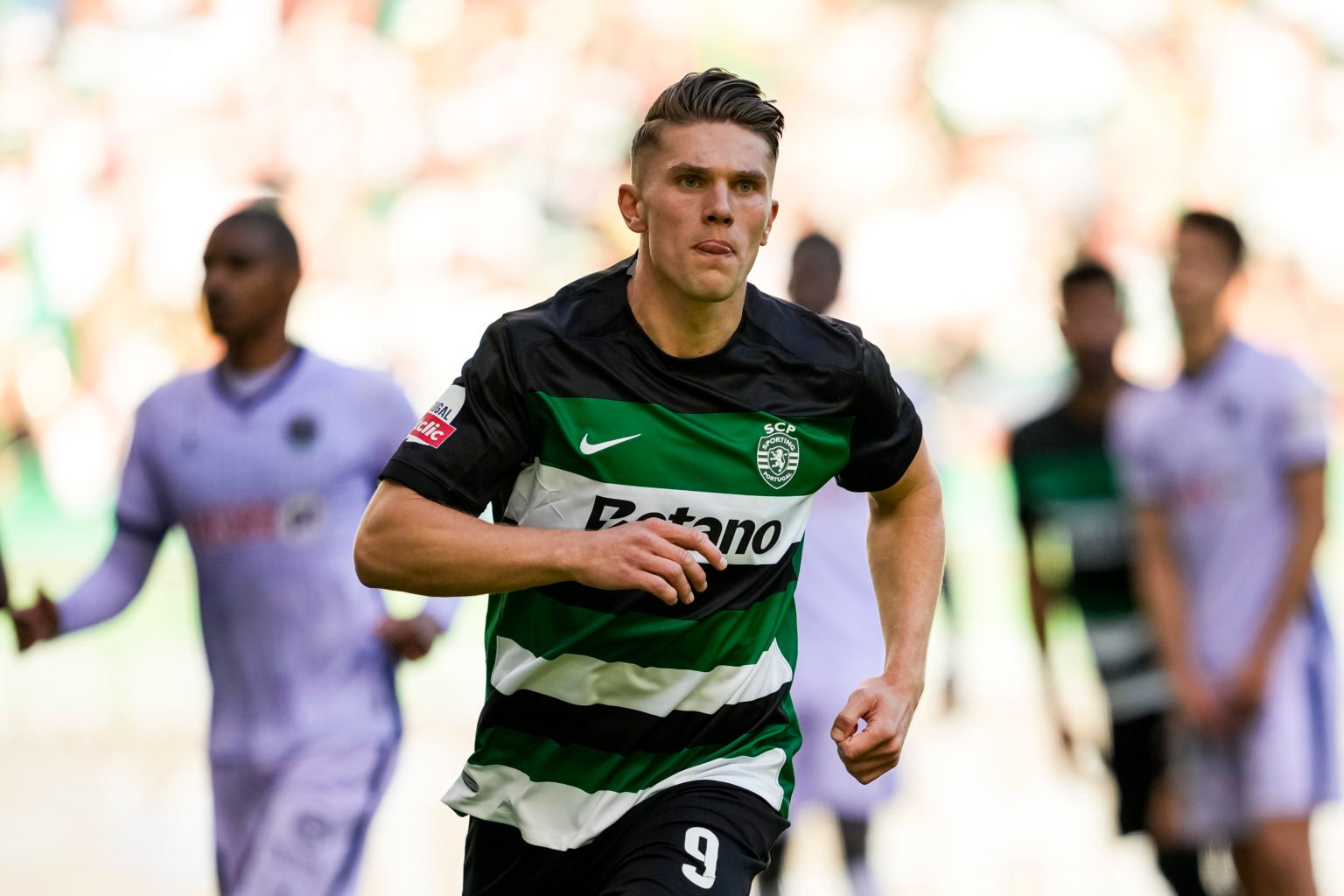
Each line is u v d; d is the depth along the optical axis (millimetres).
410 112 61531
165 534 16656
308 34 62094
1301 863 18172
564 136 61750
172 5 61781
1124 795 20484
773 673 10766
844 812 20406
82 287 57969
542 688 10453
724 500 10195
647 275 10172
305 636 15977
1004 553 54406
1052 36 64125
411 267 60000
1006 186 63125
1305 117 63594
